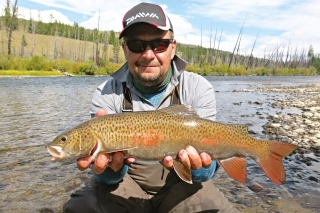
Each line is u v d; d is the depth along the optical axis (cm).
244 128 73
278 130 213
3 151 164
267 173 70
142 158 70
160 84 83
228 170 72
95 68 1262
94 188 82
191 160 67
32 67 1125
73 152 68
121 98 86
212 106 84
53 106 331
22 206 102
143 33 76
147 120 69
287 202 104
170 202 82
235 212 78
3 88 527
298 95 531
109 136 68
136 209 83
